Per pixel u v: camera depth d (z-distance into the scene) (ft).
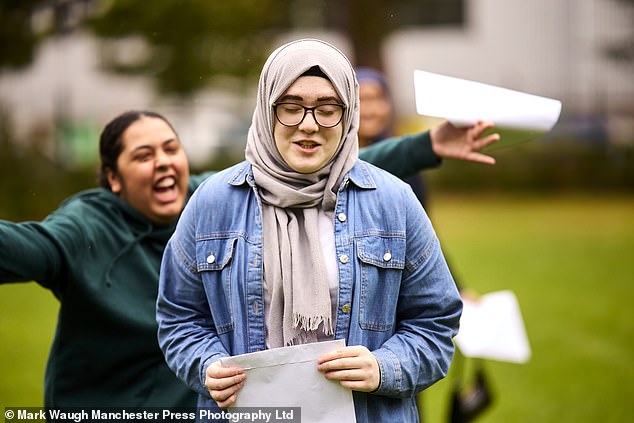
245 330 12.97
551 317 43.27
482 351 21.24
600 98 127.03
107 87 103.50
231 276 13.01
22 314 46.50
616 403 29.35
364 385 12.53
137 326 16.89
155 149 17.78
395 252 13.06
